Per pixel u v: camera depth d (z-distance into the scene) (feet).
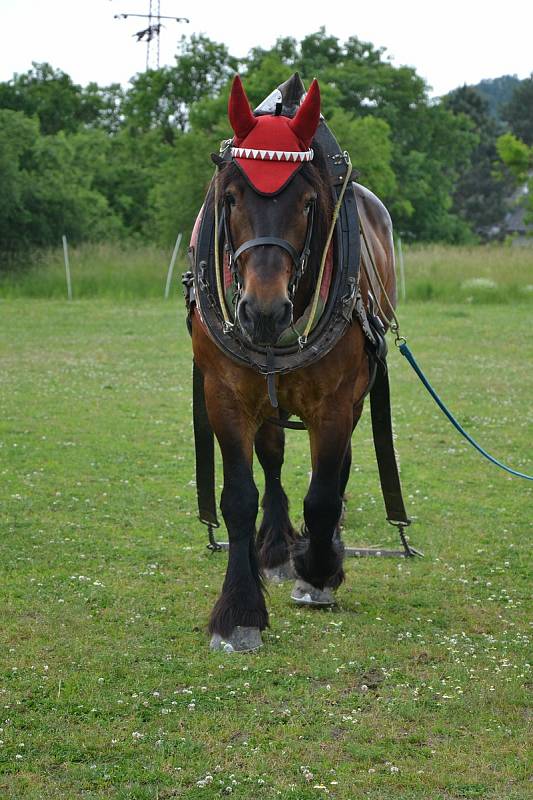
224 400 17.03
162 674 15.71
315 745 13.48
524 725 14.24
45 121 211.00
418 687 15.34
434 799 12.19
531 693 15.30
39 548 22.31
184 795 12.23
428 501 27.40
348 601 19.49
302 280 15.99
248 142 15.46
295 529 22.36
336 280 16.47
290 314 14.80
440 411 40.11
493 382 47.24
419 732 13.92
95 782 12.51
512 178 294.05
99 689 15.08
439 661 16.52
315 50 205.87
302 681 15.57
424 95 204.23
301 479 29.96
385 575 21.16
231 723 14.05
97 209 129.59
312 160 15.78
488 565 21.99
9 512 25.23
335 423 17.17
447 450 33.60
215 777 12.61
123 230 144.56
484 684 15.53
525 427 37.37
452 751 13.41
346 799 12.17
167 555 22.15
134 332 64.80
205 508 20.81
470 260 100.73
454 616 18.76
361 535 24.31
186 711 14.40
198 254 16.78
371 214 22.18
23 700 14.67
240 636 16.79
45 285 91.81
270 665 16.08
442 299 86.48
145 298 89.40
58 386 44.52
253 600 17.07
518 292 87.86
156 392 43.60
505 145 162.71
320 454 17.35
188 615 18.44
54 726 13.89
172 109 196.54
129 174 168.76
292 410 17.47
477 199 291.38
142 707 14.51
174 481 29.01
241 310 14.88
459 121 213.05
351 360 17.07
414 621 18.35
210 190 17.30
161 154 179.32
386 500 21.08
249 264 14.90
